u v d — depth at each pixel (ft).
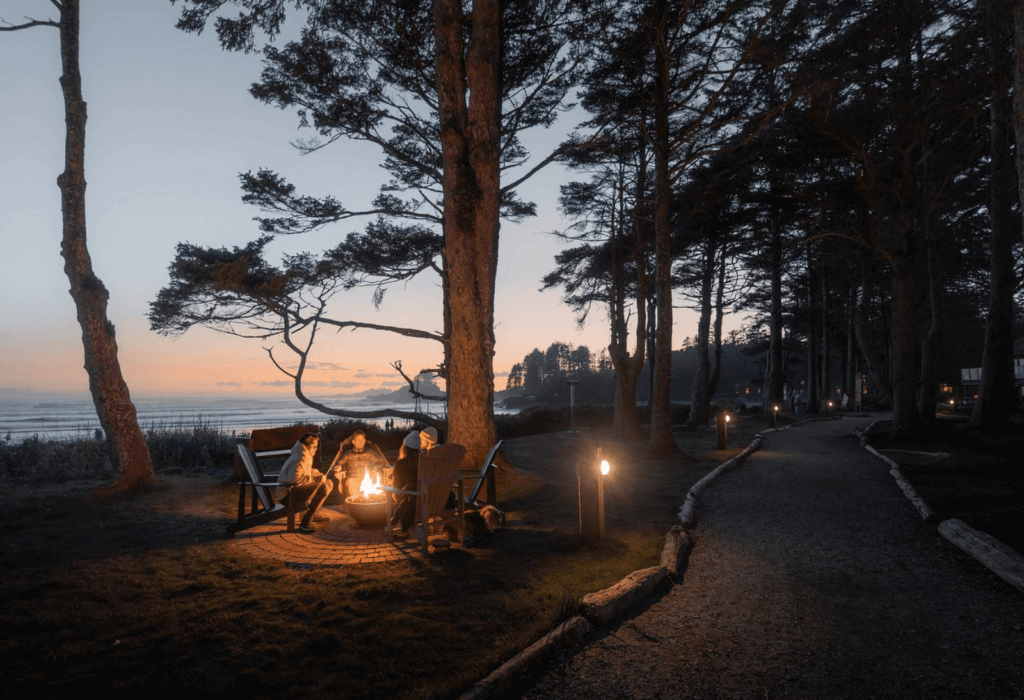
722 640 13.87
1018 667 12.39
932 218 67.26
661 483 37.06
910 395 59.62
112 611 14.74
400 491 21.36
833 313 134.00
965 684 11.69
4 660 12.03
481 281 36.52
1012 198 59.88
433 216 55.21
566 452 55.57
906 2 50.08
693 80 49.80
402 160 52.39
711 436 74.23
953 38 53.93
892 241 61.52
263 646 12.70
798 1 47.39
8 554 19.93
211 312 45.73
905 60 58.03
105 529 24.11
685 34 48.93
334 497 30.66
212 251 46.06
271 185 47.24
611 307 75.10
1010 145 58.29
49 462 42.80
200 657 12.25
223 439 54.75
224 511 28.43
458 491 21.70
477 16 36.55
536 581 17.04
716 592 17.20
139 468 32.68
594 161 70.23
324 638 13.07
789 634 14.21
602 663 12.66
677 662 12.71
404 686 11.03
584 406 102.58
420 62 47.65
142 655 12.31
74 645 12.72
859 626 14.67
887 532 24.26
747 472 42.42
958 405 140.46
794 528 25.22
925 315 105.29
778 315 109.70
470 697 10.52
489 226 36.76
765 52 47.06
